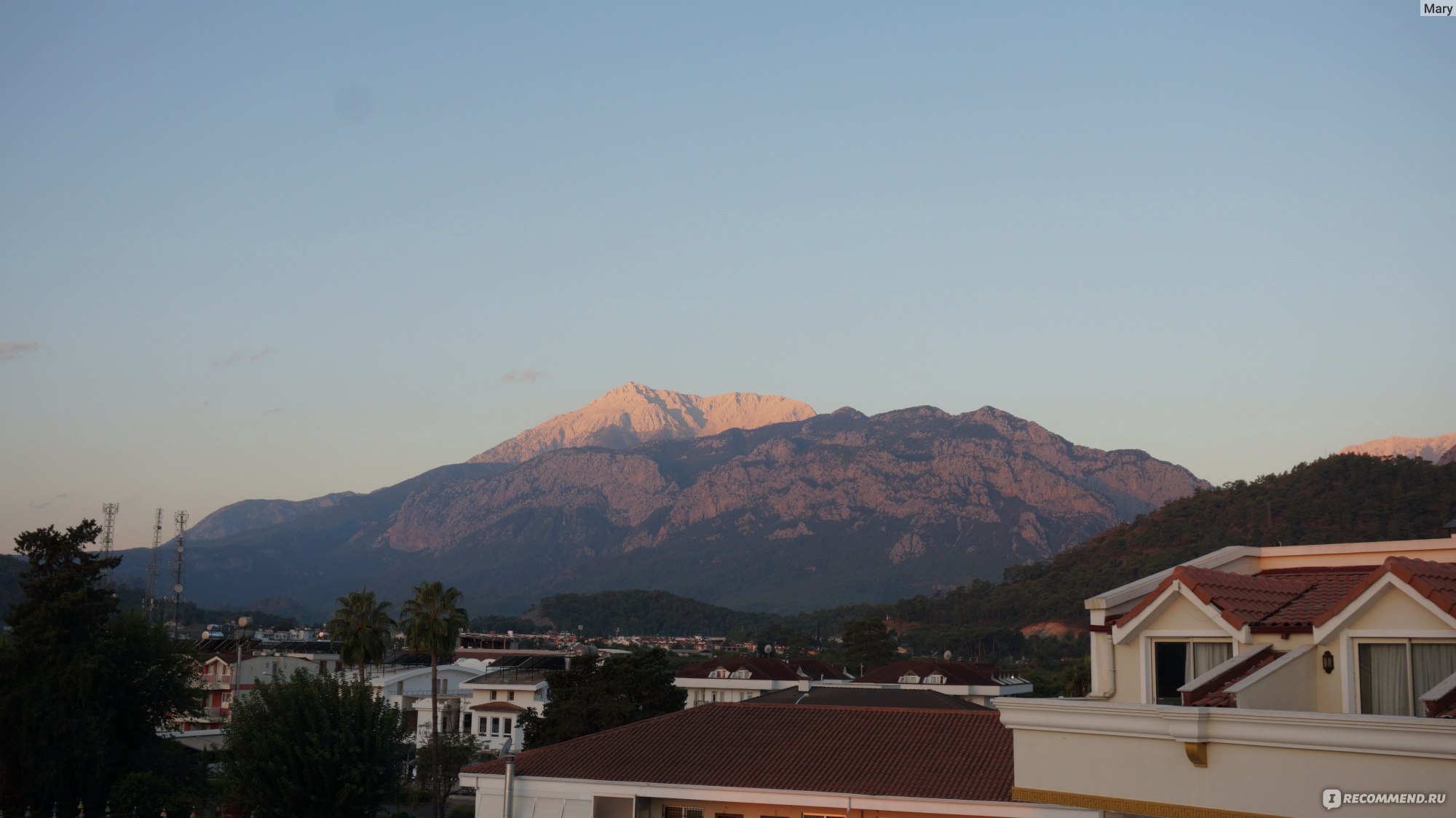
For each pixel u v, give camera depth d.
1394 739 14.08
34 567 55.81
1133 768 16.64
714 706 42.53
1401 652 16.77
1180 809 16.02
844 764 35.38
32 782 50.59
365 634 76.00
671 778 36.03
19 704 50.69
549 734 73.38
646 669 75.75
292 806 43.88
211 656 97.75
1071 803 17.25
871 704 70.38
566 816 36.78
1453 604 16.06
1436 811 13.73
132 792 49.88
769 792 34.31
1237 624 18.42
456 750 72.38
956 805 31.73
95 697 52.78
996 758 34.56
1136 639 20.30
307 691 46.09
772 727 39.47
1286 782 15.02
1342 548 23.00
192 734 71.12
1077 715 17.28
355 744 45.59
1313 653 17.62
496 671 102.94
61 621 53.56
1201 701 17.23
